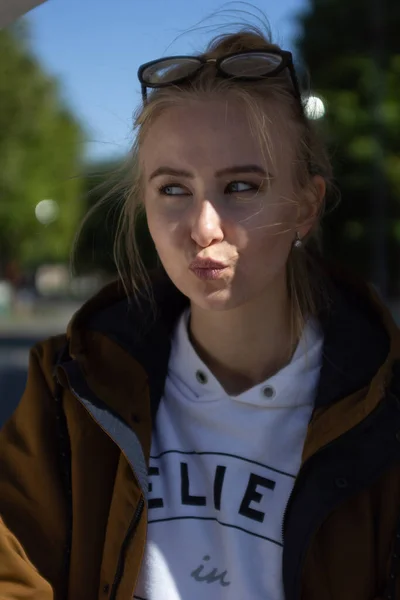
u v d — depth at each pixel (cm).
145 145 121
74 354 131
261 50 117
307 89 137
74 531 128
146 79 121
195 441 130
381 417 120
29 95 3044
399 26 1254
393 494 120
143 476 124
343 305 134
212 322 128
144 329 137
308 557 119
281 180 119
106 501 129
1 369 1198
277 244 119
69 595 127
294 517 119
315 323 133
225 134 115
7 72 2988
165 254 120
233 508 124
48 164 3028
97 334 138
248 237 116
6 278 3359
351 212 1262
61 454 132
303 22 1305
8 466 132
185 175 116
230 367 131
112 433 126
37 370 138
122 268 143
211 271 116
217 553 123
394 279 1431
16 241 3250
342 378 125
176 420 132
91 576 127
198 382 131
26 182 2983
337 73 1259
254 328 128
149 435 128
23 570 124
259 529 122
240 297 118
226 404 128
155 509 126
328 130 148
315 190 129
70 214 2970
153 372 134
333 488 118
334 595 119
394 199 1248
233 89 115
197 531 124
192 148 115
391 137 1237
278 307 128
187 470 128
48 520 129
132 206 139
